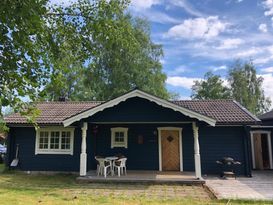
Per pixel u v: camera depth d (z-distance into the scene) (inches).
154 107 506.3
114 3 269.0
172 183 468.4
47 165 601.9
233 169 566.3
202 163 577.3
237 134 577.6
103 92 1185.4
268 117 748.0
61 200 339.0
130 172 564.1
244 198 354.3
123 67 1186.6
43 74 166.4
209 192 404.2
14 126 604.1
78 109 666.8
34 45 164.6
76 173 587.5
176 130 607.8
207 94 1791.3
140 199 353.7
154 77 1231.5
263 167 674.8
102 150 617.9
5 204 307.4
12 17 137.2
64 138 612.7
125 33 290.8
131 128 617.9
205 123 505.4
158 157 601.6
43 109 668.7
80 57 244.4
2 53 145.5
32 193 380.5
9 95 146.9
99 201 337.4
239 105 647.8
